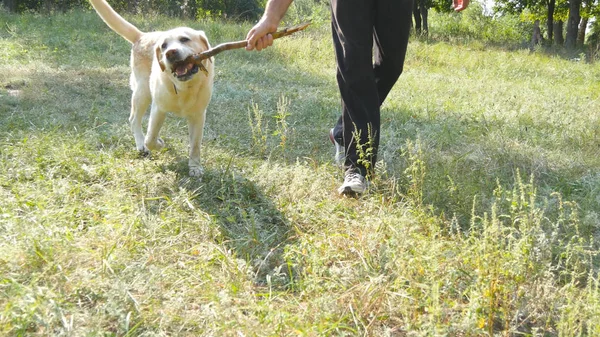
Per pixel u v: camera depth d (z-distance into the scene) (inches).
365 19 131.6
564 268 105.3
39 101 222.7
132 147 171.3
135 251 101.6
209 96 147.2
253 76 328.2
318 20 695.1
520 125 223.5
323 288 90.2
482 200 134.0
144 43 164.1
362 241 107.2
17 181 132.0
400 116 233.3
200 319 81.5
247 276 96.3
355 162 136.3
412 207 125.5
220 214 125.3
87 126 193.0
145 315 81.3
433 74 406.6
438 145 185.9
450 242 105.9
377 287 87.6
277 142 186.1
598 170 167.8
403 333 83.0
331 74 365.4
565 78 443.8
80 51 379.9
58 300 81.0
